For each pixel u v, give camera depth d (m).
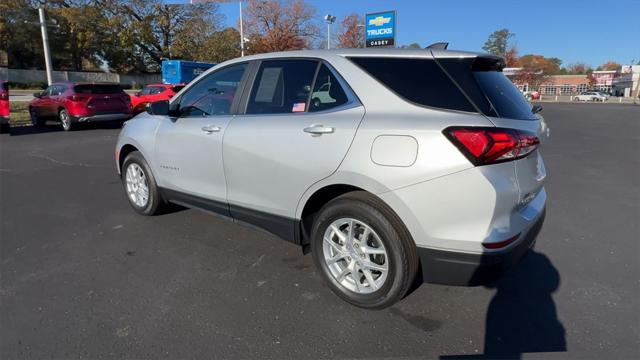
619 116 21.28
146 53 50.50
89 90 13.43
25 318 2.72
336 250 2.88
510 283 3.21
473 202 2.33
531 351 2.42
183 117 3.96
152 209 4.51
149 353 2.39
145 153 4.30
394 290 2.62
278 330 2.60
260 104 3.32
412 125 2.47
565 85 92.75
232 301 2.93
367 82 2.77
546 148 10.16
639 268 3.49
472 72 2.55
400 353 2.40
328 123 2.79
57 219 4.63
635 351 2.41
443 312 2.81
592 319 2.74
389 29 21.02
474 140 2.31
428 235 2.45
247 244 3.92
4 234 4.19
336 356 2.37
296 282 3.20
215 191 3.62
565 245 3.99
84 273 3.35
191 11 44.69
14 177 6.74
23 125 15.08
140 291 3.06
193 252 3.75
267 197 3.19
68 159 8.37
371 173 2.55
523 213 2.61
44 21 21.52
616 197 5.71
